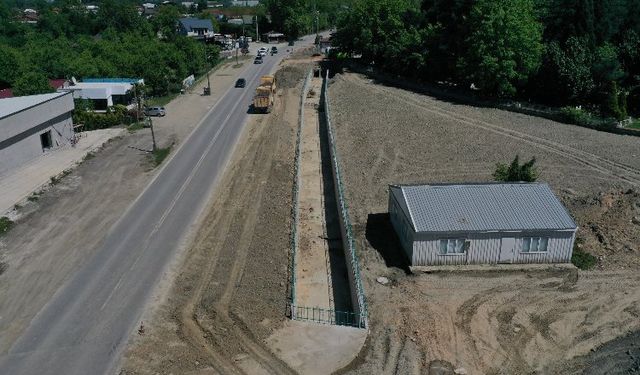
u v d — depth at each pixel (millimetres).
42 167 49781
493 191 34406
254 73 102188
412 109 70562
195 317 27766
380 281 31203
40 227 38000
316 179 47594
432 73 83625
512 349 25703
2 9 172625
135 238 36344
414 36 86375
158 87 82188
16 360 24797
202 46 108688
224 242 35844
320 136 60438
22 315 28094
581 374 24141
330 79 94250
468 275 31625
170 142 57688
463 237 31719
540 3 81688
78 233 37062
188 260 33500
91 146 56312
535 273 31844
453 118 65875
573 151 52719
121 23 149750
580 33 72125
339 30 107125
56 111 54688
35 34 123875
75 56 87750
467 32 76375
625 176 45938
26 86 66875
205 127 63938
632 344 26016
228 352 25156
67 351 25391
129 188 45094
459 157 51875
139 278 31516
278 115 69188
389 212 38250
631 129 58031
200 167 50062
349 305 29891
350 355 25047
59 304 29047
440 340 26234
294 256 33969
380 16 97812
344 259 34500
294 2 162375
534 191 34375
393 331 26844
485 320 27750
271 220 39156
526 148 53844
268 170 49250
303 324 27234
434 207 33125
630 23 75000
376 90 82500
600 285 30594
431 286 30672
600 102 67375
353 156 53250
